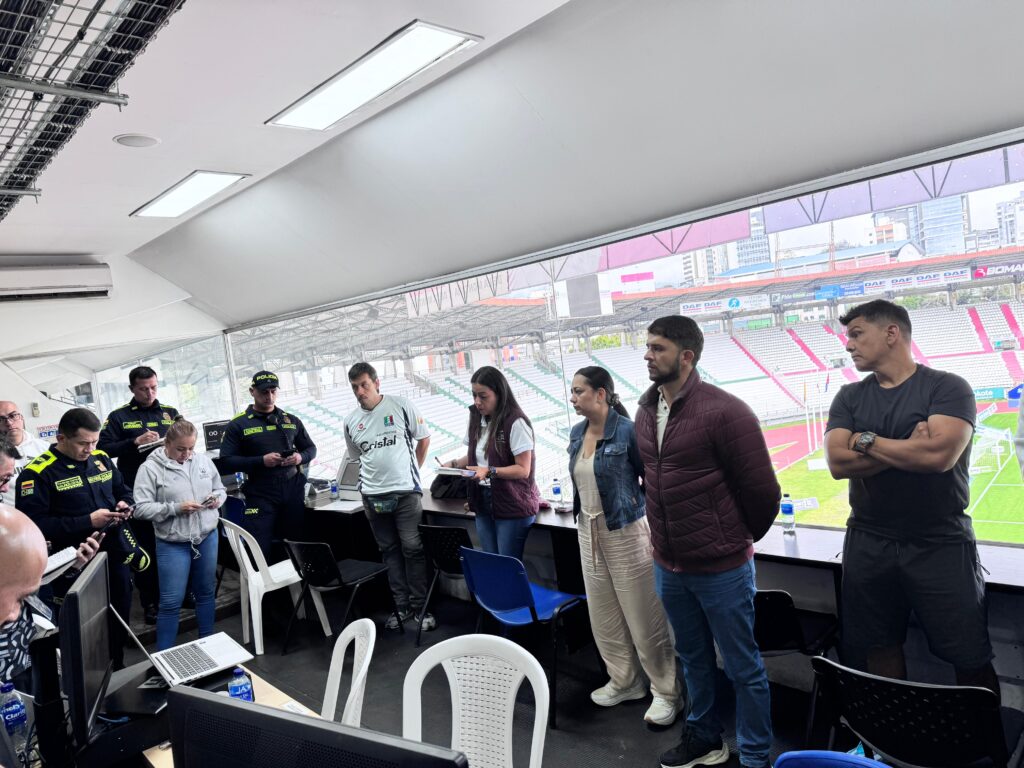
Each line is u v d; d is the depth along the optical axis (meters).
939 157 2.40
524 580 2.84
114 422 4.54
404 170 3.68
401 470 3.92
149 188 3.70
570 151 3.11
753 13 2.25
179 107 2.65
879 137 2.46
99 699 1.63
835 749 2.12
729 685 3.04
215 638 2.26
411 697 1.86
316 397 6.27
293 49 2.29
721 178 2.90
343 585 3.77
